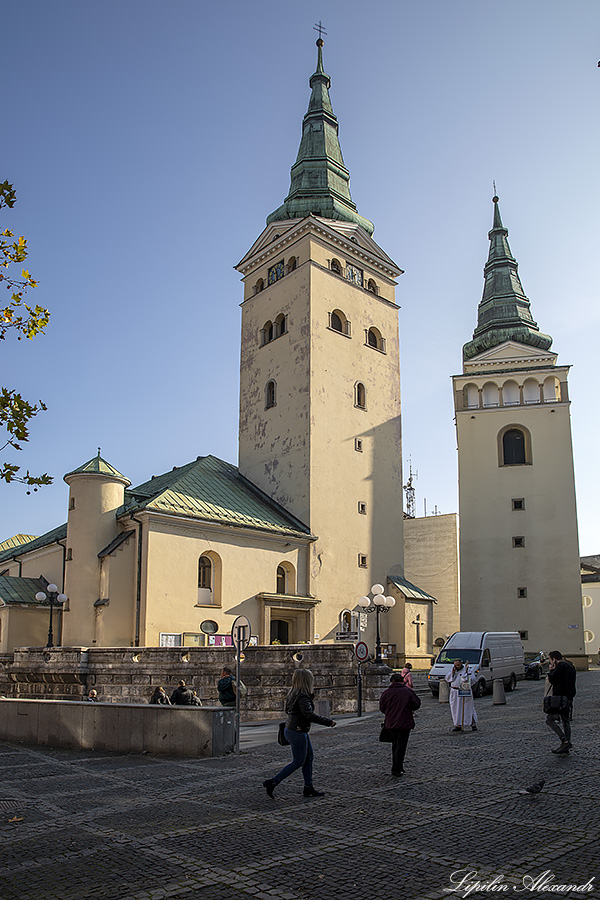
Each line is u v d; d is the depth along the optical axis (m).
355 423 49.59
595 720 22.59
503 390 61.34
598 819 10.03
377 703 28.22
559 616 55.66
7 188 10.87
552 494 57.78
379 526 49.53
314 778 13.91
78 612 35.78
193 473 44.97
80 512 37.09
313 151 54.44
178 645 36.00
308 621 43.06
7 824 10.74
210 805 11.70
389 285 55.38
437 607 69.31
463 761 15.50
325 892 7.64
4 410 11.31
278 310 51.03
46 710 20.36
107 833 10.12
